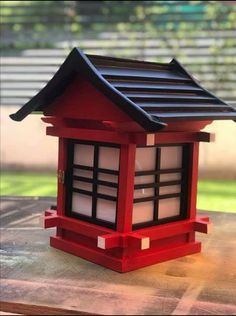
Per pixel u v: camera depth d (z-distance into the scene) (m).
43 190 1.19
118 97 0.42
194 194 0.53
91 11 1.58
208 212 0.73
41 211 0.70
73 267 0.48
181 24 1.51
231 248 0.55
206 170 1.40
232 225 0.65
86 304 0.40
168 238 0.51
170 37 1.52
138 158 0.49
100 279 0.45
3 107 1.51
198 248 0.53
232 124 1.37
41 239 0.57
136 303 0.40
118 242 0.46
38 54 1.58
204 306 0.40
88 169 0.50
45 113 0.52
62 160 0.53
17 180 1.34
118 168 0.48
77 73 0.47
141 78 0.49
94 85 0.45
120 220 0.47
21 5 1.59
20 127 1.49
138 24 1.55
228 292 0.43
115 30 1.57
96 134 0.48
